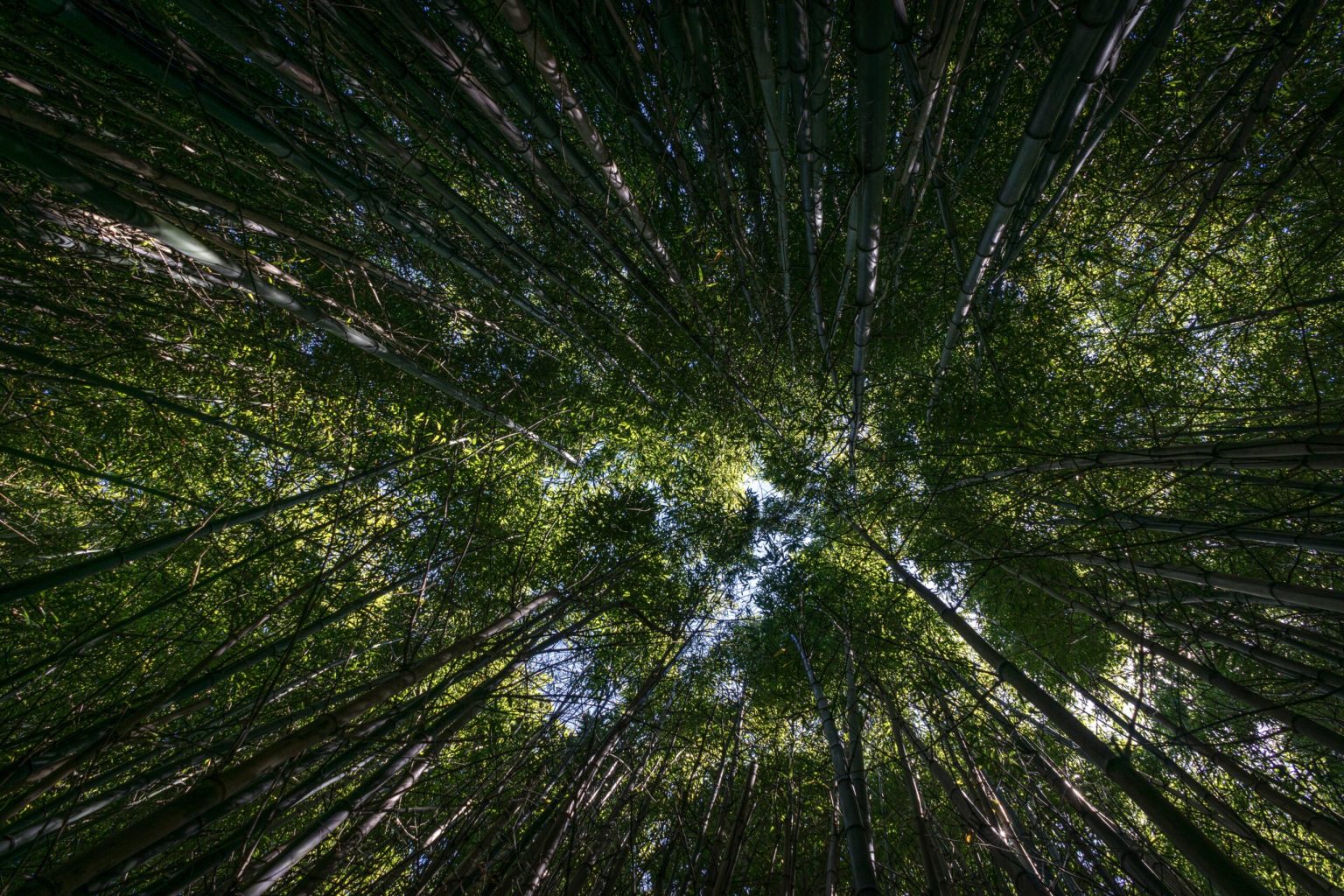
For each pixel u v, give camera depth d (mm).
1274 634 3779
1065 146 3133
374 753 3170
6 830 2266
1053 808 3971
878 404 6133
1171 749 4926
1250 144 4488
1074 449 4609
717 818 4797
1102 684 5941
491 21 2789
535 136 4227
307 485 4715
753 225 5402
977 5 2406
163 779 2938
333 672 4395
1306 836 4348
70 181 2061
